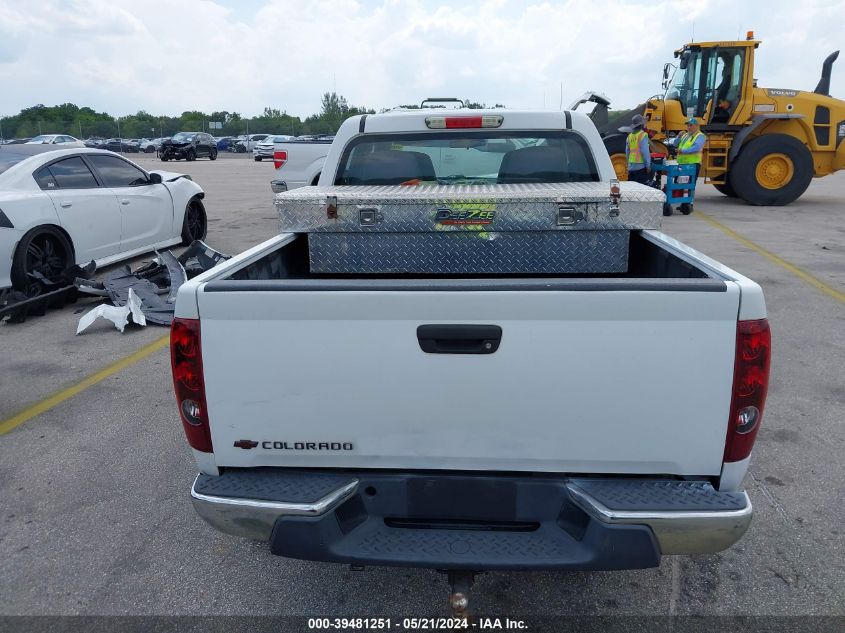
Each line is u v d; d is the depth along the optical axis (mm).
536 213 3402
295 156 11953
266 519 2250
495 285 2092
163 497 3629
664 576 2967
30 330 6512
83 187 7895
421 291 2107
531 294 2080
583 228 3408
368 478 2326
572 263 3504
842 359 5414
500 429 2209
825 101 14234
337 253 3570
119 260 8414
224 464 2357
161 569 3059
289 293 2148
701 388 2115
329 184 4367
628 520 2109
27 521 3420
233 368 2238
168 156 39750
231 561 3113
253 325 2193
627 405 2145
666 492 2197
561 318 2094
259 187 21422
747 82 14008
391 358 2172
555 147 4281
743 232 11156
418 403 2207
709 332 2072
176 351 2252
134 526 3377
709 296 2043
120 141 57844
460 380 2172
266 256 3178
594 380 2131
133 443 4211
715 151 14562
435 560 2193
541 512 2297
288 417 2266
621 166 14586
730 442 2156
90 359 5691
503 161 4332
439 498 2320
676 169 13062
